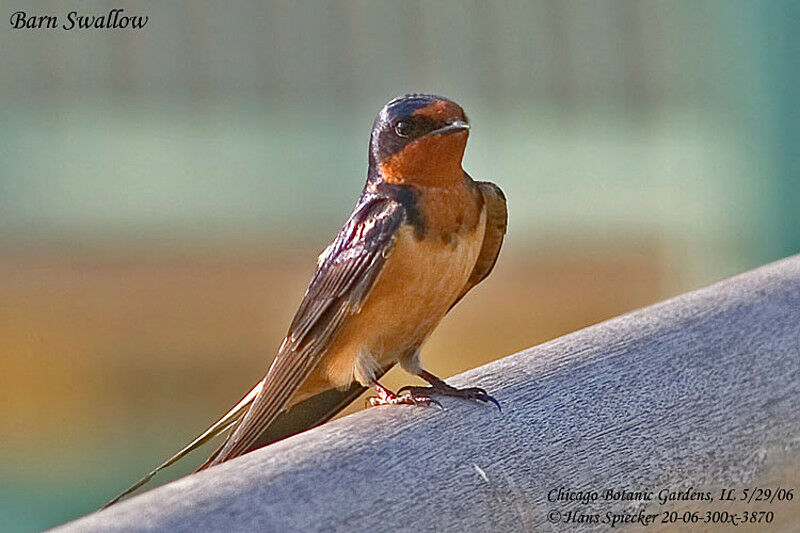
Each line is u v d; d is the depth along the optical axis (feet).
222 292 45.37
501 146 52.34
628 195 50.65
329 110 51.26
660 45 51.52
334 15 51.03
